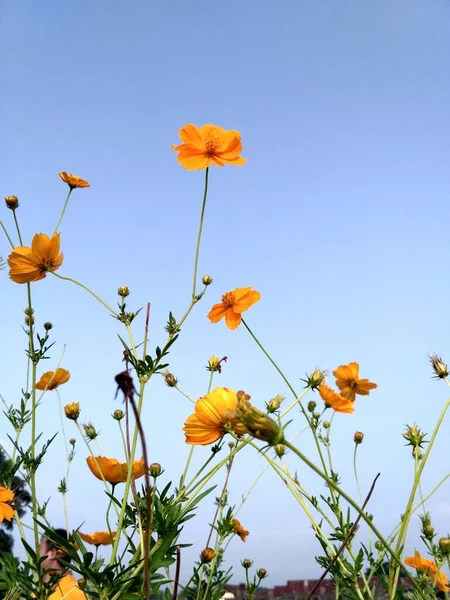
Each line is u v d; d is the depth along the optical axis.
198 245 0.69
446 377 0.63
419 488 0.67
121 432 0.71
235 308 0.79
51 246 0.73
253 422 0.45
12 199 0.77
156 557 0.56
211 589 0.70
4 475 0.68
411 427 0.65
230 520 0.74
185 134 0.73
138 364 0.64
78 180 0.80
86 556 0.56
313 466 0.45
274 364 0.75
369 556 0.70
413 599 0.65
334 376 0.72
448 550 0.65
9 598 0.58
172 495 0.63
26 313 0.79
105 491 0.61
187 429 0.55
